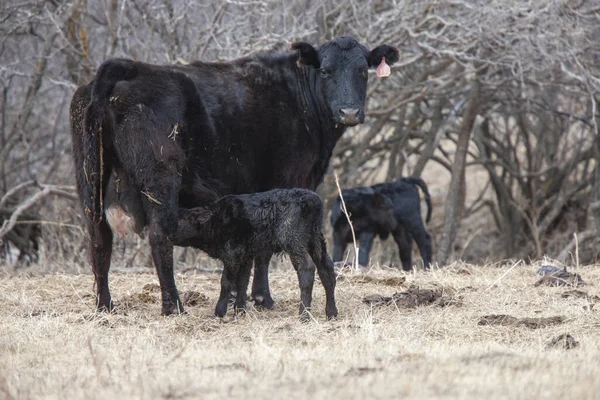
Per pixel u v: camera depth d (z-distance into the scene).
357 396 14.45
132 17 49.09
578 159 60.22
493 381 15.50
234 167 25.88
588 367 16.83
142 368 17.97
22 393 15.80
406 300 25.81
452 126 59.00
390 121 58.59
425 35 47.06
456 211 54.97
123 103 23.48
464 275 32.59
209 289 29.58
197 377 16.58
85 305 26.12
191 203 25.28
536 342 20.83
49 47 47.97
